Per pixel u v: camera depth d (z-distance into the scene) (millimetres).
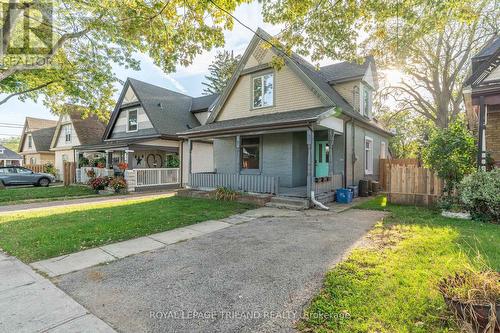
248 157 12883
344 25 7086
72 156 23906
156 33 6906
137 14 6621
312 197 8617
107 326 2518
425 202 8555
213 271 3738
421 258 3875
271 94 12016
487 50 9977
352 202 10008
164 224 6547
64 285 3398
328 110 8922
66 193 14008
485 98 7430
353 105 12477
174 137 16891
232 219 7176
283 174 11492
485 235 4902
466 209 6805
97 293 3178
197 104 21391
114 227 6203
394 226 5852
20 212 8539
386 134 17125
